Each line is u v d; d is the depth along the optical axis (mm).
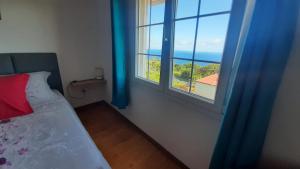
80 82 2494
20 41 1991
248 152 938
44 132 1149
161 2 1534
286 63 791
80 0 2342
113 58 2029
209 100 1239
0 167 816
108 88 2734
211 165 1101
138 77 1953
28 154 917
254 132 888
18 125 1237
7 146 984
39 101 1698
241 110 887
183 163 1569
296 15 720
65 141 1052
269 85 802
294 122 829
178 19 1358
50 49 2238
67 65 2449
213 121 1208
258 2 760
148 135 2006
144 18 1791
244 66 842
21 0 1902
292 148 859
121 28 1883
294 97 806
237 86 883
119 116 2539
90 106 2850
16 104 1450
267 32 761
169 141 1696
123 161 1633
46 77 1973
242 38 944
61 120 1334
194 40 1279
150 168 1559
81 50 2531
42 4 2053
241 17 933
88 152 960
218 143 1027
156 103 1764
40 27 2098
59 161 867
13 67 1895
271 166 958
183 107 1440
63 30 2291
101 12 2422
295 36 758
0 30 1840
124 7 1854
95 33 2611
